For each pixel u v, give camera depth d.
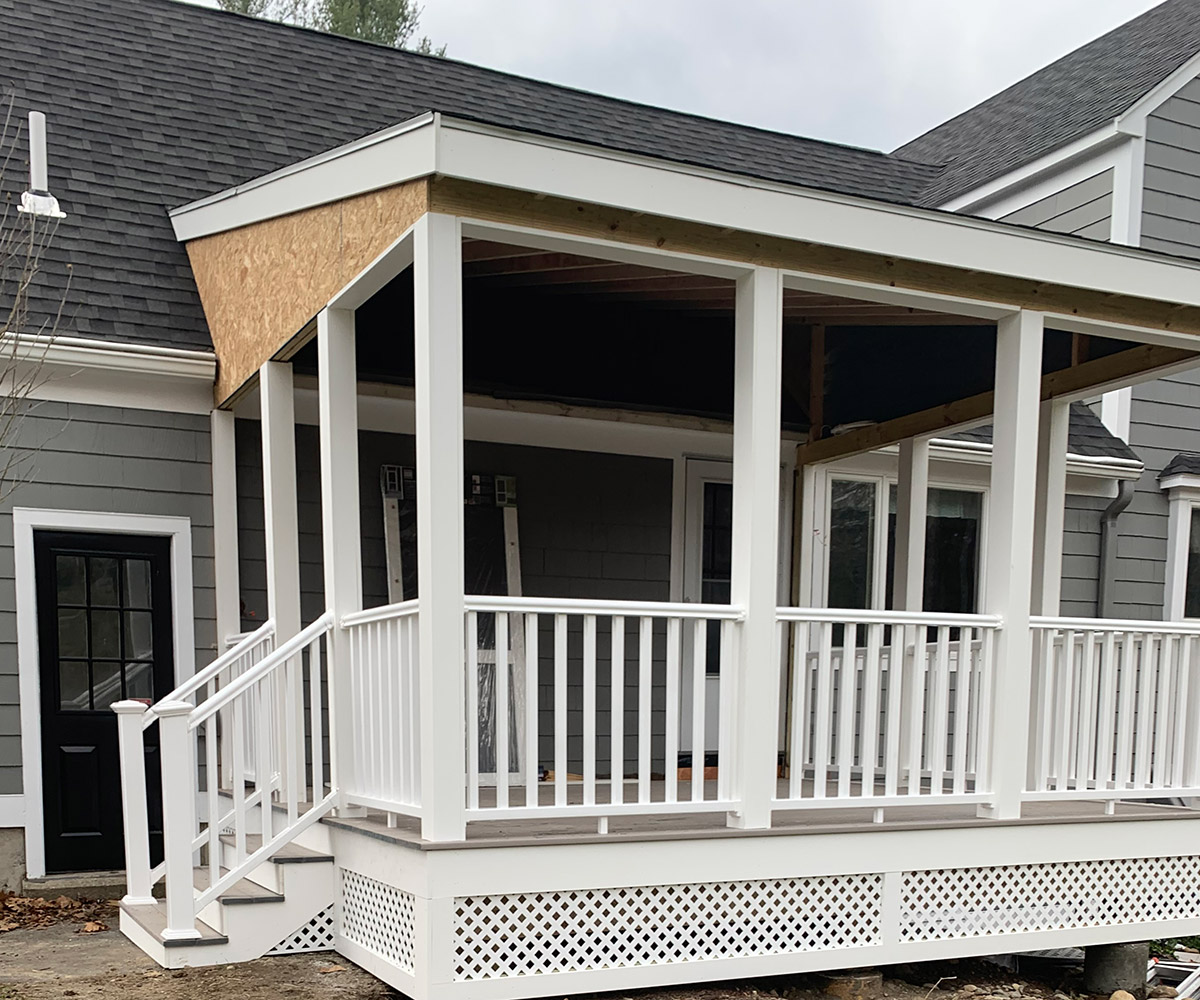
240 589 6.90
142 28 8.98
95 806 6.60
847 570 9.09
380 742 4.89
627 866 4.63
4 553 6.39
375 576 7.15
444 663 4.30
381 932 4.71
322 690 7.09
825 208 4.93
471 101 9.50
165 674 6.77
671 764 4.77
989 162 11.32
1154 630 5.86
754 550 4.89
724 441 8.35
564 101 10.05
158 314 6.93
